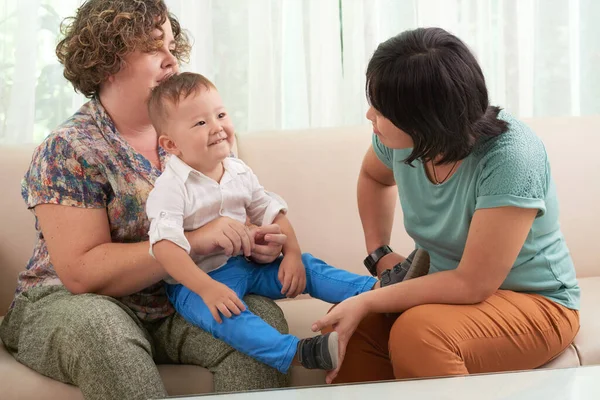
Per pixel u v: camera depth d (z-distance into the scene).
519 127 1.56
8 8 2.46
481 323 1.48
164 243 1.57
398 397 1.20
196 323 1.60
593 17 2.72
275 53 2.60
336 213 2.07
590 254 2.11
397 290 1.53
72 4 2.51
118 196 1.67
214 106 1.66
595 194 2.12
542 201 1.51
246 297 1.70
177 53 1.89
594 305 1.80
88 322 1.48
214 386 1.57
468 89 1.44
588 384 1.24
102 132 1.70
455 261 1.66
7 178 1.98
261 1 2.55
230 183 1.73
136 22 1.66
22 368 1.58
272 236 1.70
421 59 1.42
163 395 1.48
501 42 2.67
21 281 1.74
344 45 2.63
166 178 1.65
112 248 1.62
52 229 1.63
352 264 2.06
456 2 2.66
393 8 2.65
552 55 2.72
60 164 1.63
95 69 1.69
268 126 2.59
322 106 2.63
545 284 1.60
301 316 1.86
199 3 2.53
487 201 1.48
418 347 1.45
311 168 2.09
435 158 1.54
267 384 1.54
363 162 1.87
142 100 1.71
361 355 1.61
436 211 1.63
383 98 1.45
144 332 1.65
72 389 1.53
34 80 2.46
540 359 1.55
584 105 2.76
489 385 1.24
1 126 2.46
